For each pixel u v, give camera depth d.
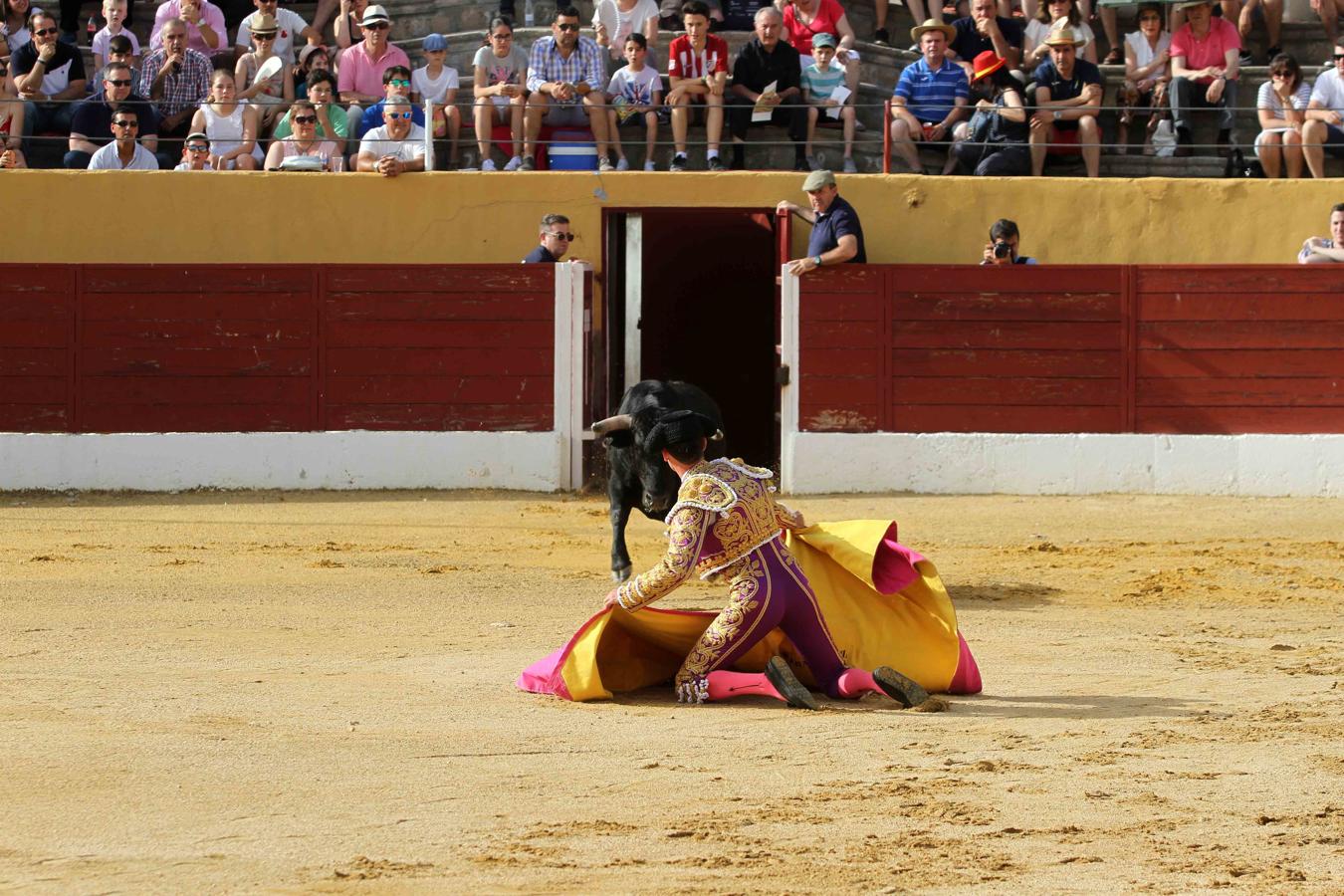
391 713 14.90
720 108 39.47
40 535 30.00
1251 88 44.88
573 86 39.50
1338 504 35.66
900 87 41.84
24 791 11.69
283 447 37.31
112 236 38.88
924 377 37.41
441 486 37.25
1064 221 38.97
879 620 16.56
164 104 40.50
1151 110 41.91
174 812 11.16
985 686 16.64
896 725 14.60
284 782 12.14
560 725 14.47
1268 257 38.88
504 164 40.59
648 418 19.97
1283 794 11.88
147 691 15.85
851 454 37.38
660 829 10.89
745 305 44.03
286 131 40.31
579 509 34.28
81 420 37.50
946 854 10.30
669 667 16.67
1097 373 37.44
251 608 21.84
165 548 28.42
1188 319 37.38
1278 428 37.22
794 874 9.84
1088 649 19.05
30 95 41.28
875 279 37.41
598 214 38.72
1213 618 21.66
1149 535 30.94
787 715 15.05
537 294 37.38
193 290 37.50
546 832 10.77
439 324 37.50
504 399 37.44
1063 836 10.75
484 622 20.75
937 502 35.72
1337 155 40.66
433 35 42.72
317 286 37.50
